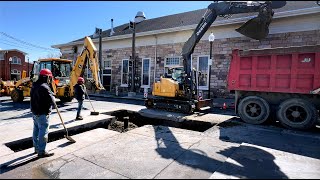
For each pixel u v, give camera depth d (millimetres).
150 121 8930
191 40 8742
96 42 20719
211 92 14008
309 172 3527
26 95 12102
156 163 3918
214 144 5027
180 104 8859
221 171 3518
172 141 5230
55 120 7254
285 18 11430
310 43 10906
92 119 7488
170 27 16656
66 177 3404
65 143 5090
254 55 7406
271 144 5117
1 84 16719
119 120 9680
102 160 4066
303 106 6535
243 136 5785
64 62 11758
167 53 16078
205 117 8250
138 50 17672
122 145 4918
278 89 7008
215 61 13836
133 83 16516
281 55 6918
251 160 3992
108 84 20078
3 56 36719
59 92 11062
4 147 4715
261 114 7242
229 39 13281
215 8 7879
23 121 7254
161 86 9422
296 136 5871
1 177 3406
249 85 7574
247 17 12016
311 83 6445
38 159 4121
